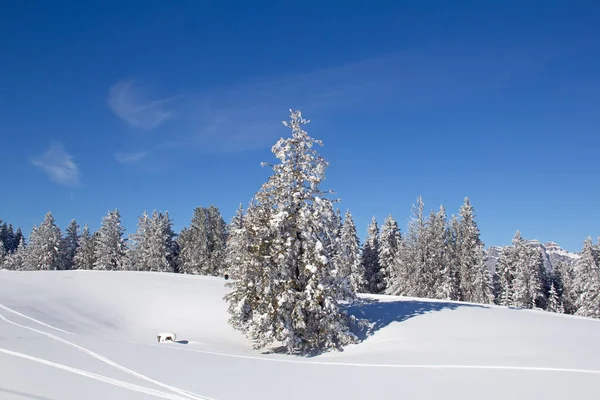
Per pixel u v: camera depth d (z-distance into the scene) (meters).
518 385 10.91
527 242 60.28
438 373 12.41
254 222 19.83
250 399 9.95
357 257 52.81
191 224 70.94
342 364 14.34
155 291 31.72
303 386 11.23
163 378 11.39
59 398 9.36
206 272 65.94
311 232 19.33
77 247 83.62
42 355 13.02
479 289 48.53
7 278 34.12
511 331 18.09
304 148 20.48
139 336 22.34
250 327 20.41
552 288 60.84
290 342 18.31
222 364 13.80
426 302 26.02
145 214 73.56
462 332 18.22
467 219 51.91
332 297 18.89
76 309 25.48
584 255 51.56
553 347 15.05
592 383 10.81
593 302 47.78
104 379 10.95
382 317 22.02
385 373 12.69
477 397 10.16
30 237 79.94
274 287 19.00
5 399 9.14
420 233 49.53
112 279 36.25
